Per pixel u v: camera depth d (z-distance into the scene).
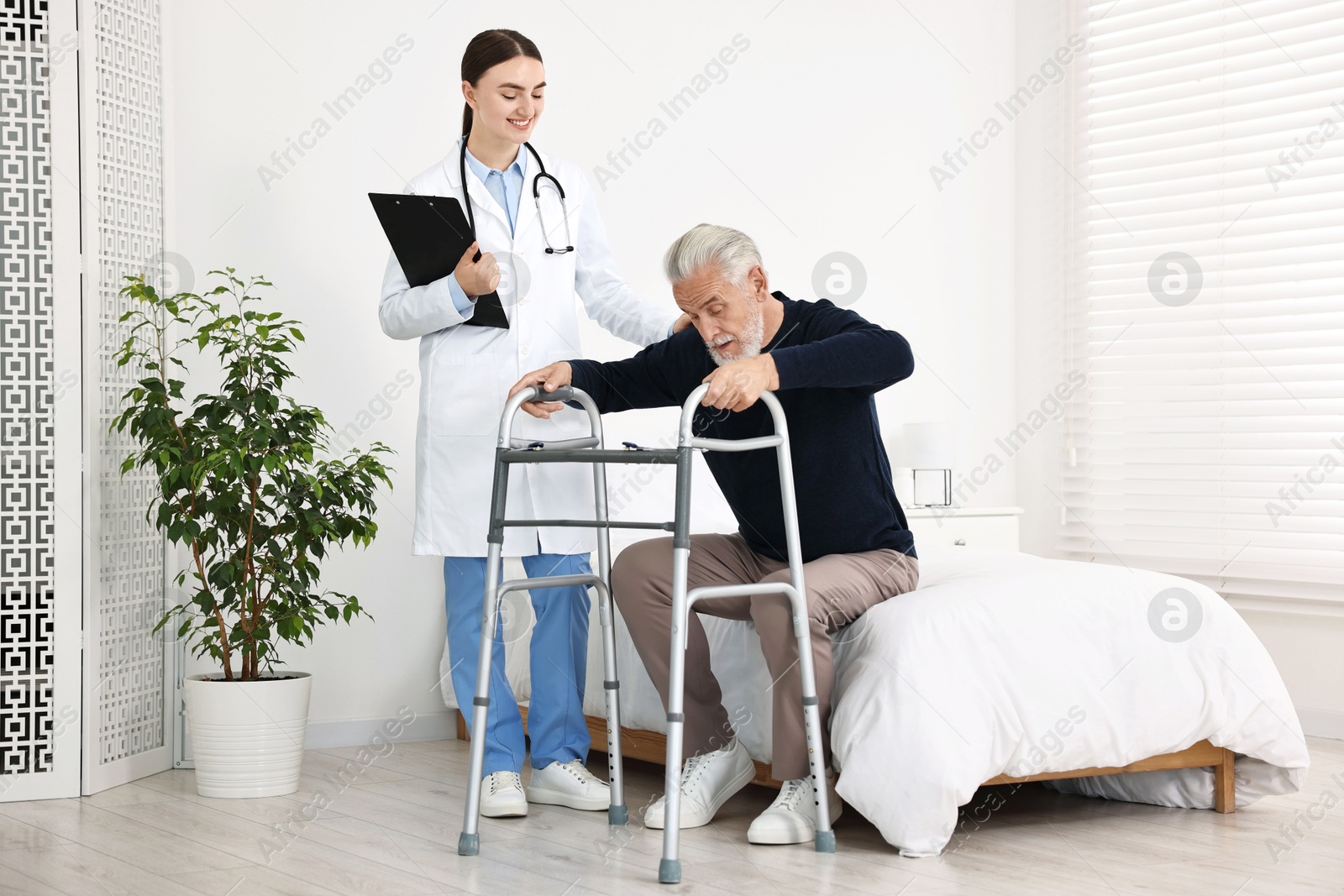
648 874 1.91
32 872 1.96
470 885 1.86
